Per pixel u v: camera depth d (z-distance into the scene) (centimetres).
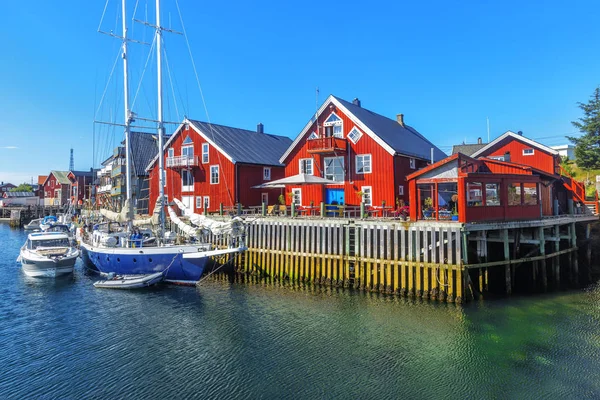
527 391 1009
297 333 1412
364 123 2755
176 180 3734
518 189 2353
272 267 2311
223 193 3394
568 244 2364
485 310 1606
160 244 2242
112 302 1853
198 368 1158
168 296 1941
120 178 4481
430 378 1073
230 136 3812
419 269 1786
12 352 1292
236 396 1000
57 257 2416
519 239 2031
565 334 1361
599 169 4359
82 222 4044
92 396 1012
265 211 2697
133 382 1081
